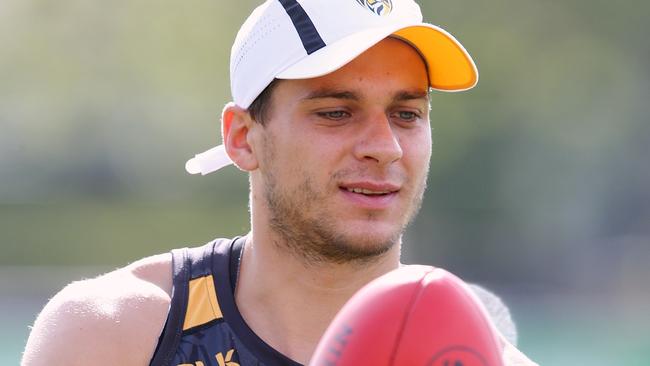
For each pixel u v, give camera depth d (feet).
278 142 32.83
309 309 33.68
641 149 288.10
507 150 292.20
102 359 33.47
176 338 33.94
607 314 222.89
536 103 298.15
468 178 290.35
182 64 320.29
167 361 33.76
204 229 298.56
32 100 328.70
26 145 324.80
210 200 317.83
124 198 322.55
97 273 270.87
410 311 22.99
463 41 306.55
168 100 325.01
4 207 303.48
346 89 31.86
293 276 33.58
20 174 324.19
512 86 302.86
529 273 274.16
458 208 286.87
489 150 292.40
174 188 320.70
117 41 324.80
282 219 32.99
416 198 32.89
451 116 293.64
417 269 23.89
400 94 32.48
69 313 34.45
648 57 302.86
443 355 22.65
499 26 308.81
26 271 271.08
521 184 288.71
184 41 319.68
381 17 32.91
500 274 275.39
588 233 277.03
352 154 31.81
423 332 22.80
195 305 34.47
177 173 321.32
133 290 35.01
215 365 33.60
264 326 34.09
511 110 297.12
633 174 282.56
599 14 305.53
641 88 298.15
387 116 32.50
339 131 31.99
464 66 34.14
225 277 34.78
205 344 33.86
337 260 32.65
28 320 209.46
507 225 281.33
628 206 278.26
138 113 324.60
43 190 322.75
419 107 33.06
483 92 300.61
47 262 296.51
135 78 324.60
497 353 23.21
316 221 32.14
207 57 318.45
